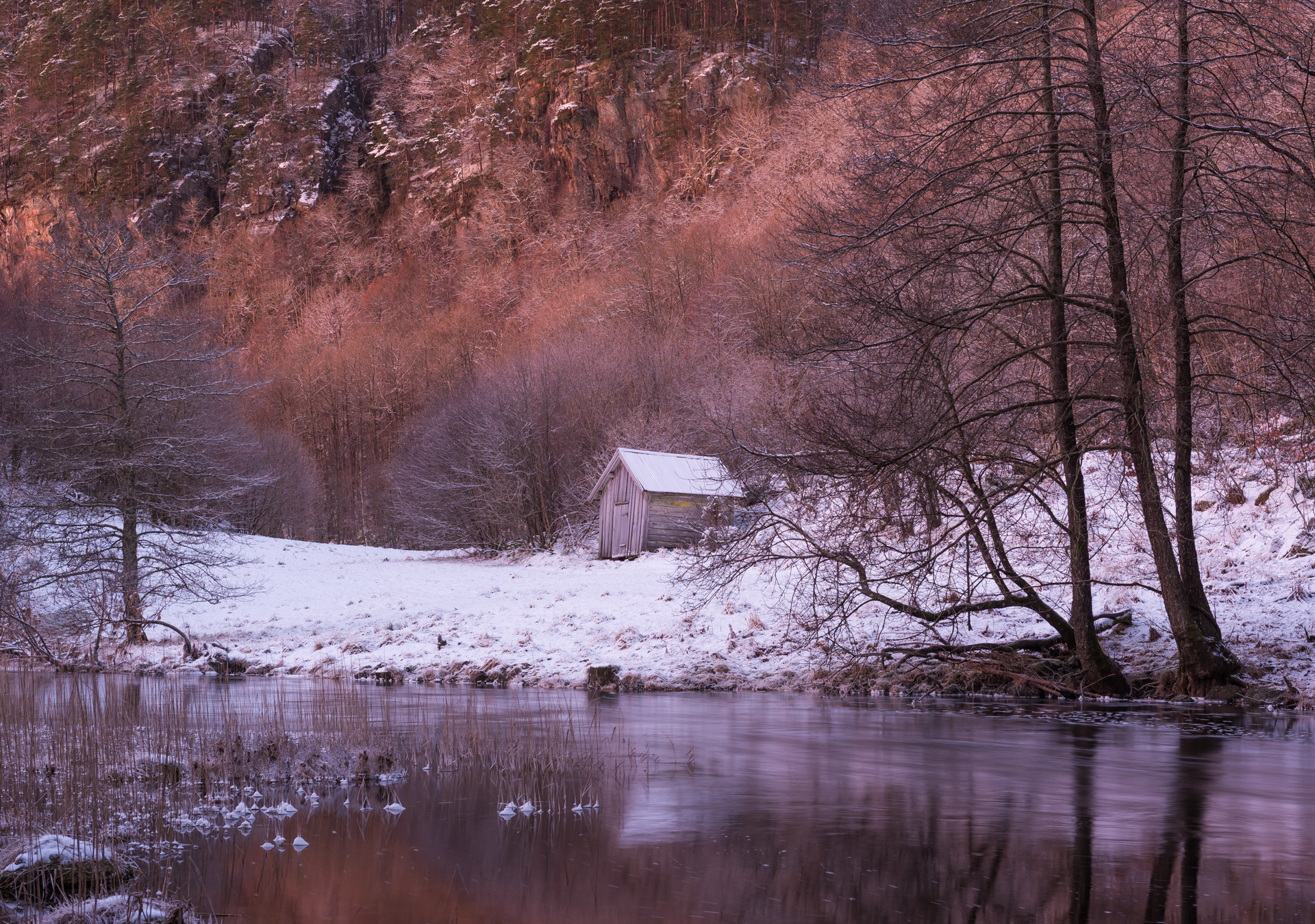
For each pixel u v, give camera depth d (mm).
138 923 5996
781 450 19578
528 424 61625
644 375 62969
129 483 31375
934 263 16688
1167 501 26719
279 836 7949
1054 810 9078
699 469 49844
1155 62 17047
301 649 28312
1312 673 17875
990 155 17375
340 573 49375
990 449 18516
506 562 55938
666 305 75938
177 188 151750
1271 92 17859
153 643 31234
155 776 10273
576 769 11023
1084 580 18797
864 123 18547
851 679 20391
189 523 33281
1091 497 26844
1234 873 6973
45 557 31594
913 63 17625
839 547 19547
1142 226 17656
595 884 6758
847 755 12125
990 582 24172
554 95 135500
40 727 12398
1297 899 6340
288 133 159750
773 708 17109
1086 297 17828
